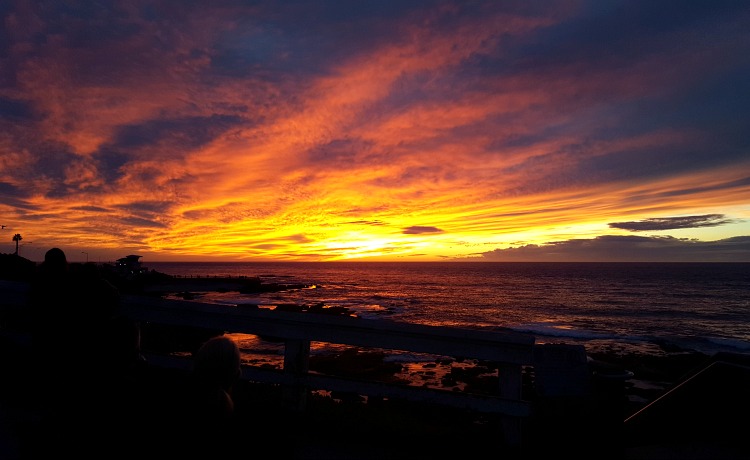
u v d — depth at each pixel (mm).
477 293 96500
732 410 3293
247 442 2705
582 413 3447
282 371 4004
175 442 2119
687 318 56312
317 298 81688
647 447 3406
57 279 3006
